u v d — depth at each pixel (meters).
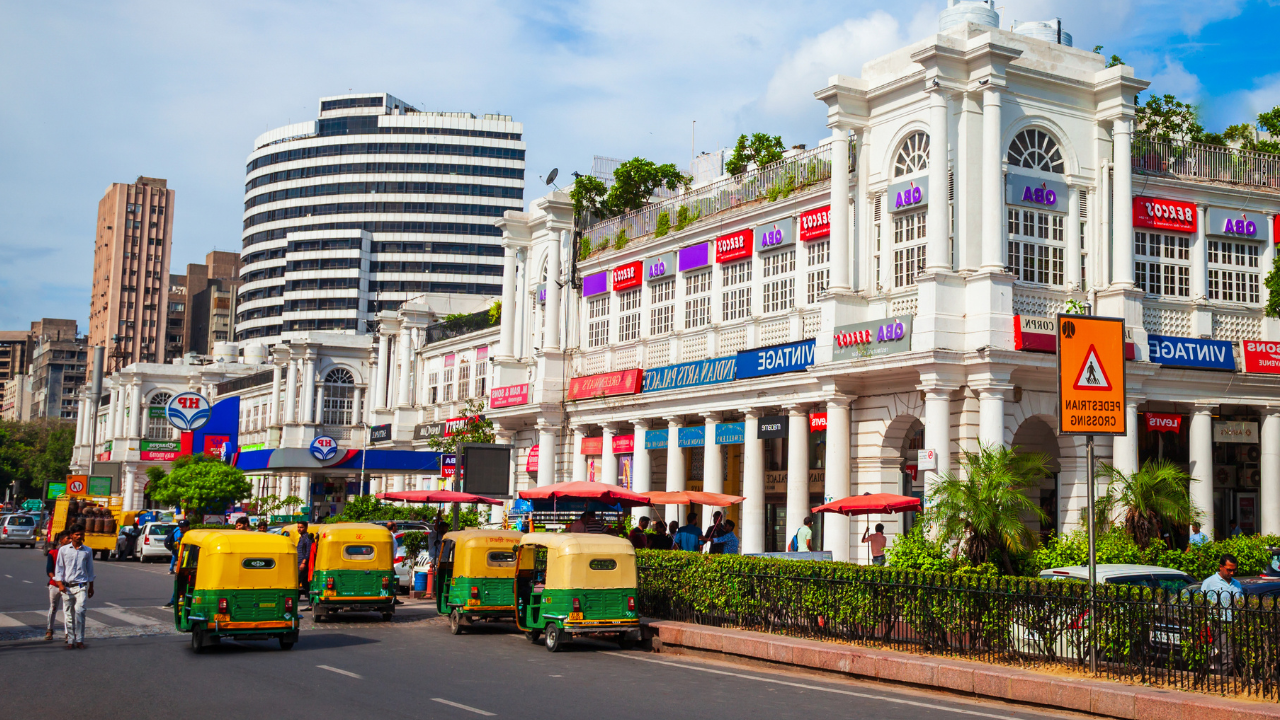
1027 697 13.91
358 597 23.73
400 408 65.88
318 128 136.25
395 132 133.12
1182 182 30.84
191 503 62.19
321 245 131.88
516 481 46.81
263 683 15.23
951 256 27.92
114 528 52.34
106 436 116.19
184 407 65.25
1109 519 25.53
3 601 28.33
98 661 17.52
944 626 16.22
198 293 174.12
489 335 56.06
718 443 35.22
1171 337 29.16
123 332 165.25
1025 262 28.50
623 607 19.61
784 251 34.16
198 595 18.55
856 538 30.19
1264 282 32.16
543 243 47.03
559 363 43.94
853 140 31.19
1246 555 23.64
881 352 28.19
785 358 31.59
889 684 15.69
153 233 168.75
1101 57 30.50
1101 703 13.12
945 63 27.94
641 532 26.81
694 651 19.33
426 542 32.56
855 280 30.78
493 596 22.22
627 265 41.09
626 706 13.52
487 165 133.75
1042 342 26.84
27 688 14.76
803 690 15.01
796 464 31.89
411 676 15.98
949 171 27.94
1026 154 28.89
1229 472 32.03
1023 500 20.81
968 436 26.94
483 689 14.80
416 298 68.00
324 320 130.38
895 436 29.86
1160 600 13.88
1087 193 29.58
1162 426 29.52
